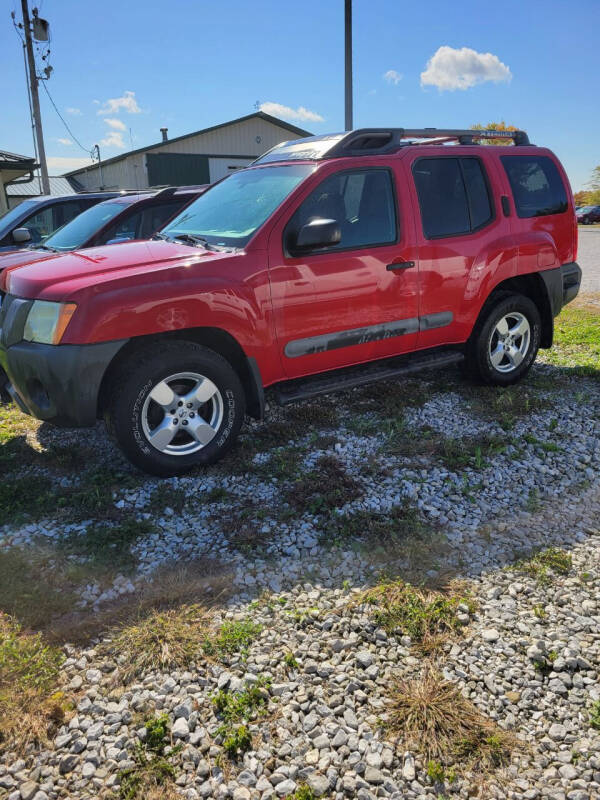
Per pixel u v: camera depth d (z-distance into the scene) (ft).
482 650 8.82
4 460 14.52
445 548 11.12
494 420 16.40
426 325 16.37
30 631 9.25
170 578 10.37
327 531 11.55
